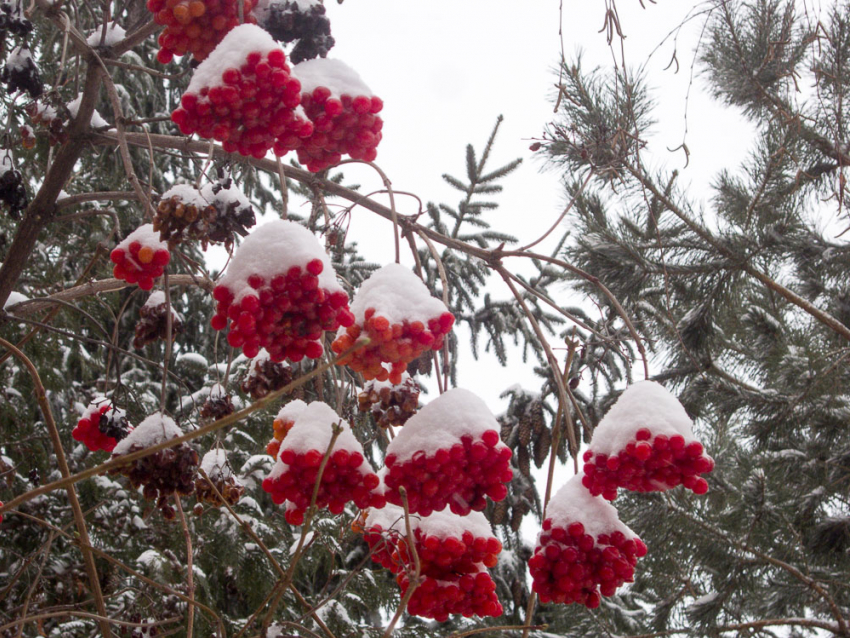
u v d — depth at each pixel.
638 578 5.29
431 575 1.54
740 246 4.64
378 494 1.49
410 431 1.49
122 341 5.89
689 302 4.91
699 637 4.84
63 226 5.11
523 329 4.80
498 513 4.91
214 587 4.73
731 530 4.95
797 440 5.49
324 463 1.37
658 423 1.53
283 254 1.42
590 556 1.54
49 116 2.29
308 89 1.62
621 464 1.54
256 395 1.97
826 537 4.70
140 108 5.89
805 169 4.99
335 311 1.44
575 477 1.66
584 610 5.25
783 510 4.96
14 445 4.47
